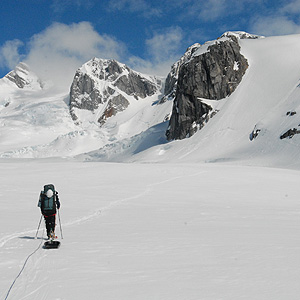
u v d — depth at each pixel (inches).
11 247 309.7
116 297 177.6
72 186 1077.8
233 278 208.4
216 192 975.6
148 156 4180.6
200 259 259.3
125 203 738.2
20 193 892.6
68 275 218.4
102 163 1918.1
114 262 251.6
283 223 478.6
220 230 409.1
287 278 206.7
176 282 201.8
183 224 462.6
